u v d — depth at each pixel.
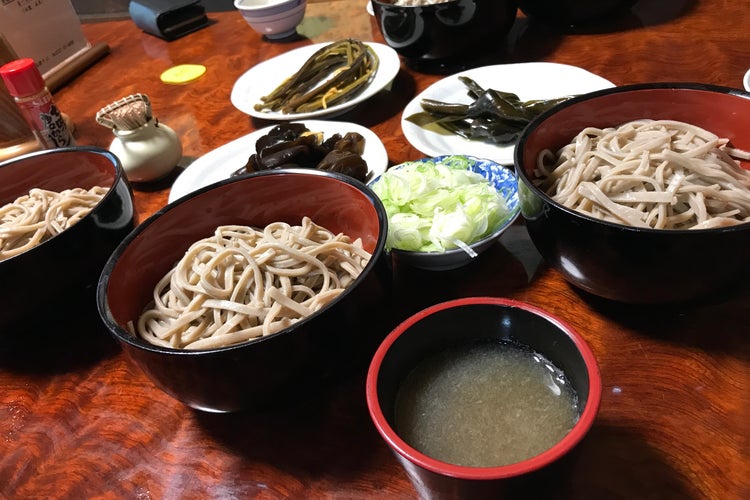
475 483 0.49
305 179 0.92
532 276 0.94
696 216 0.81
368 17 2.15
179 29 2.28
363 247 0.94
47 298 0.92
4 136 1.62
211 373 0.65
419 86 1.63
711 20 1.57
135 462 0.77
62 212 1.07
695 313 0.81
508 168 1.16
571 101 0.94
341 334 0.69
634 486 0.64
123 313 0.82
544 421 0.60
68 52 2.13
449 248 0.92
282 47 2.04
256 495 0.71
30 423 0.87
